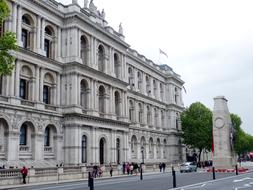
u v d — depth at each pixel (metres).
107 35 74.38
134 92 92.19
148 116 101.69
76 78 62.81
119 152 76.62
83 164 61.53
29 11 56.88
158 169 84.50
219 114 67.56
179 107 118.88
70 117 61.56
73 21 64.12
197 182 38.59
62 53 64.19
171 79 115.31
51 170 48.62
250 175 50.88
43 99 59.78
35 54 56.38
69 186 37.31
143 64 99.25
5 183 40.94
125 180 46.38
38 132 55.75
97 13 75.12
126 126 79.06
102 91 73.12
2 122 50.19
